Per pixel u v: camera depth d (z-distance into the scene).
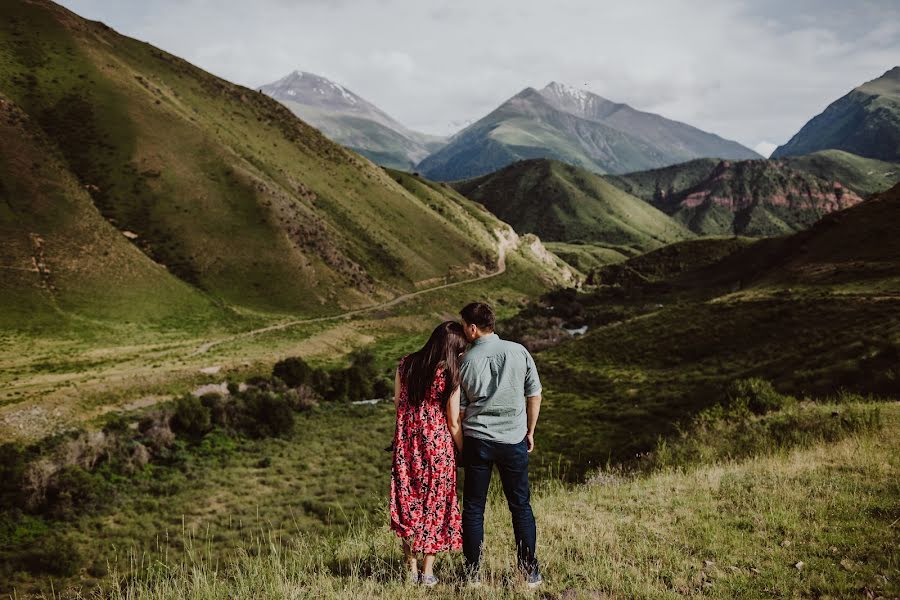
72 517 31.17
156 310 94.00
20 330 76.81
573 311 134.50
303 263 121.94
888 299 49.88
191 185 125.12
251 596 4.38
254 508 32.06
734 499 6.71
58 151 117.31
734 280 137.12
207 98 179.75
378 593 4.30
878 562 4.49
